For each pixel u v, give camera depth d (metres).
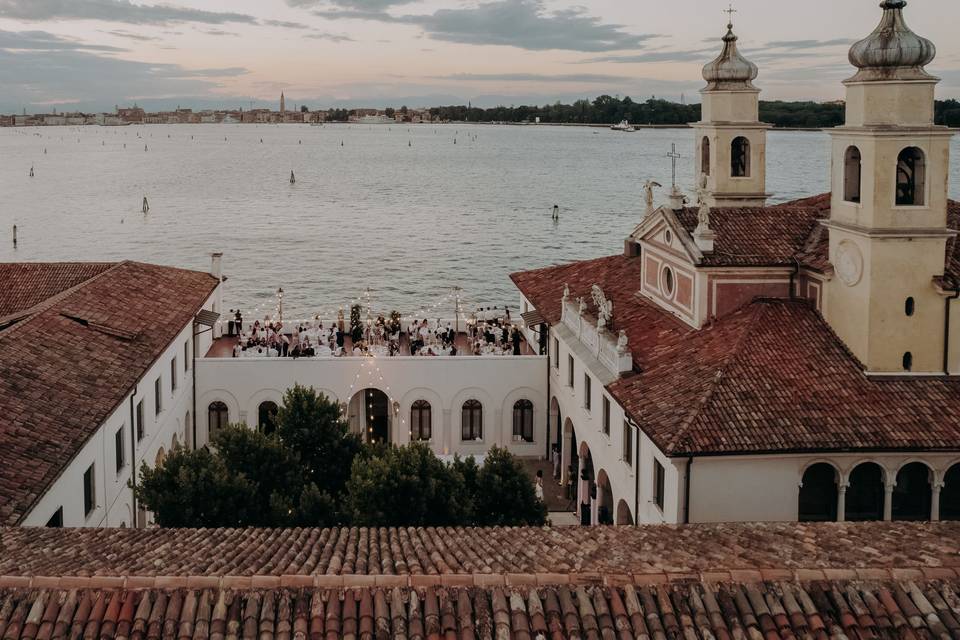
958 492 36.38
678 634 20.97
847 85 39.47
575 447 56.66
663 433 35.53
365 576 21.75
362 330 71.44
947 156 37.97
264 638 20.17
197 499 35.88
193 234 182.88
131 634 20.17
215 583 21.38
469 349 68.94
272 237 179.62
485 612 21.12
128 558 24.45
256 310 118.25
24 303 64.06
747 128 54.44
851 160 39.97
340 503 41.03
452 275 142.62
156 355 48.09
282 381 59.94
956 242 41.50
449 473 37.16
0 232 181.75
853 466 35.41
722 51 54.62
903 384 38.09
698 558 24.33
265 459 39.66
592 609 21.31
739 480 34.91
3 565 23.06
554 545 26.22
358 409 63.25
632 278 56.25
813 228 45.47
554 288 61.53
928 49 37.72
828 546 25.75
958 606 21.81
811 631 21.20
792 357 39.16
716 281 43.53
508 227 192.62
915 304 38.53
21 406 37.19
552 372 59.94
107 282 56.78
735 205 54.94
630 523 43.44
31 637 19.97
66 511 35.78
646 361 43.22
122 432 43.69
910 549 25.36
